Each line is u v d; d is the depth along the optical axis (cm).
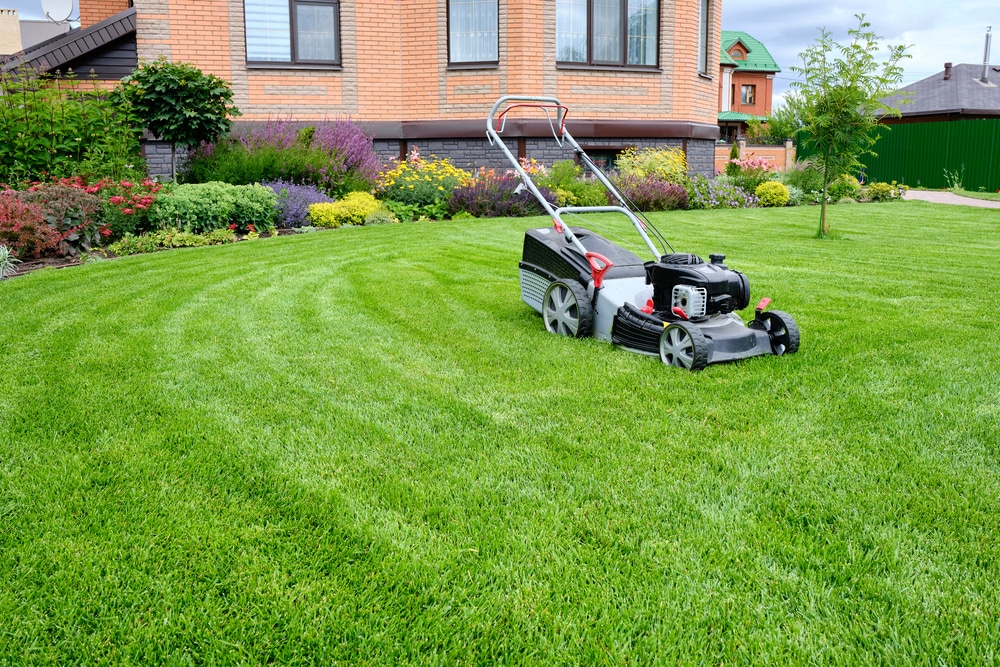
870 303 622
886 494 290
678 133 1614
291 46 1439
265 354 476
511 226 1116
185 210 970
